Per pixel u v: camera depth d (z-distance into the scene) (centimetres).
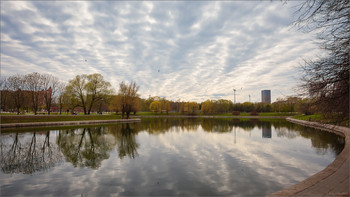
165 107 9625
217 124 4169
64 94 5091
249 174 923
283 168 1012
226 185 799
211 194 722
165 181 852
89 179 895
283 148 1529
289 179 859
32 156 1366
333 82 724
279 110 9069
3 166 1126
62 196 728
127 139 2066
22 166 1123
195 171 976
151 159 1219
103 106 8050
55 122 3612
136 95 5419
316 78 769
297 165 1065
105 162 1182
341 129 2414
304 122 4062
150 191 755
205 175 918
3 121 3067
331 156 1259
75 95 4931
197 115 9006
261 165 1064
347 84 693
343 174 716
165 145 1688
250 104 11000
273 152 1382
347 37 671
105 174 962
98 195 730
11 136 2280
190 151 1430
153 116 8369
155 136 2275
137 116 8088
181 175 923
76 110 7394
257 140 1931
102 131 2828
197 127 3447
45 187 812
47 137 2239
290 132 2620
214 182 832
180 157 1255
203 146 1623
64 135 2398
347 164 844
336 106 745
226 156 1270
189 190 758
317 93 776
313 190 581
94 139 2098
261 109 10256
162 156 1291
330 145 1644
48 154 1424
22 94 4434
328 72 735
